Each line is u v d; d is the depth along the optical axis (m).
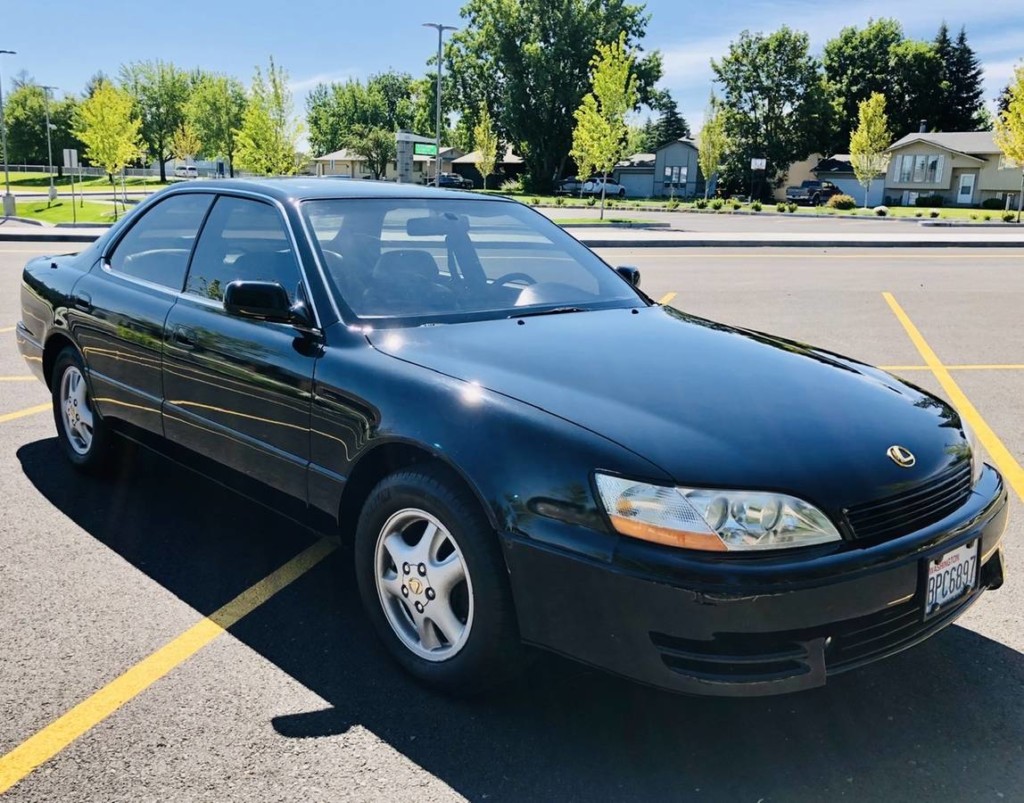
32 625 3.15
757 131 69.06
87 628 3.14
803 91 68.12
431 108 74.88
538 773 2.42
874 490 2.40
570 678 2.88
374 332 3.10
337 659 2.98
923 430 2.73
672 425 2.46
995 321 10.19
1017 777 2.43
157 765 2.42
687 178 74.88
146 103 81.25
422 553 2.73
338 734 2.57
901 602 2.40
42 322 4.68
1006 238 22.88
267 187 3.75
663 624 2.23
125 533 3.96
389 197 3.86
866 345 8.79
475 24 69.38
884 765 2.47
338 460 2.97
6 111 100.19
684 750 2.53
